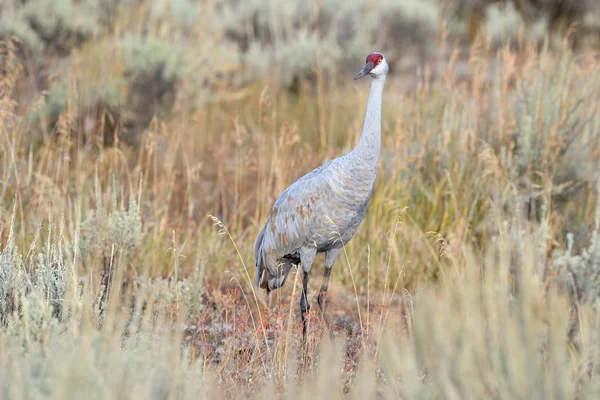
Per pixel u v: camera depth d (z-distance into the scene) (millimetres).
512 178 19828
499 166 20078
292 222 15320
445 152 20938
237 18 39719
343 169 14555
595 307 13273
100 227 16484
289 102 34312
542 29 41875
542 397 8453
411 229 20078
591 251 14578
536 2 45156
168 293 14875
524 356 8672
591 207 20406
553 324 9148
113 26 33875
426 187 21031
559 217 19891
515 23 41500
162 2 35312
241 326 13602
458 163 20797
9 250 12750
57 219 17312
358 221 15164
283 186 20922
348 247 19844
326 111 31609
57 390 7828
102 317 12859
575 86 21891
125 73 27797
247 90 33344
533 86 21078
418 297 13734
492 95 22125
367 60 14375
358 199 14641
